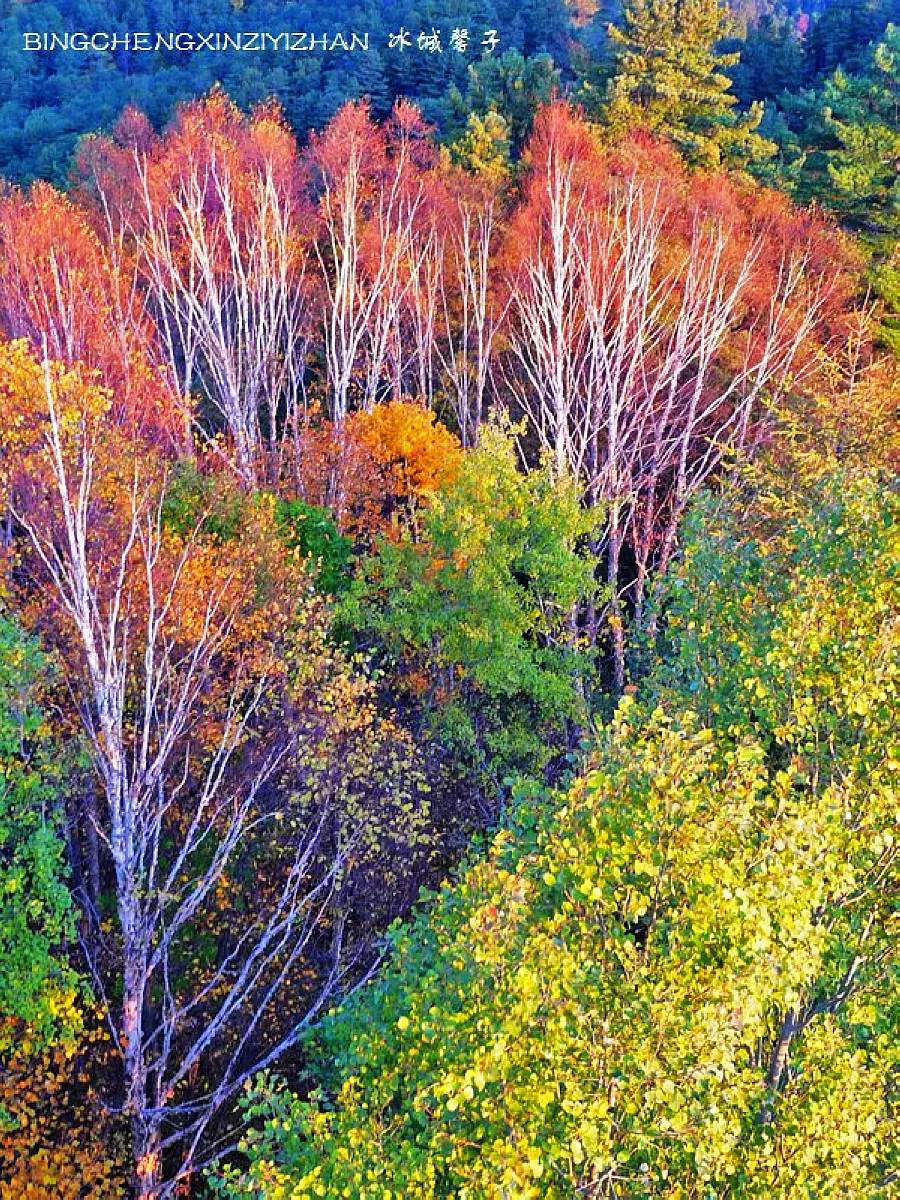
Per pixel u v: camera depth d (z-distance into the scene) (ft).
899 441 67.51
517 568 75.20
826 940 28.22
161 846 59.41
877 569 31.40
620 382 104.88
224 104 157.17
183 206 126.82
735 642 37.73
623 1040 23.82
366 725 59.88
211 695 55.21
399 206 130.41
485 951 25.93
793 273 109.19
